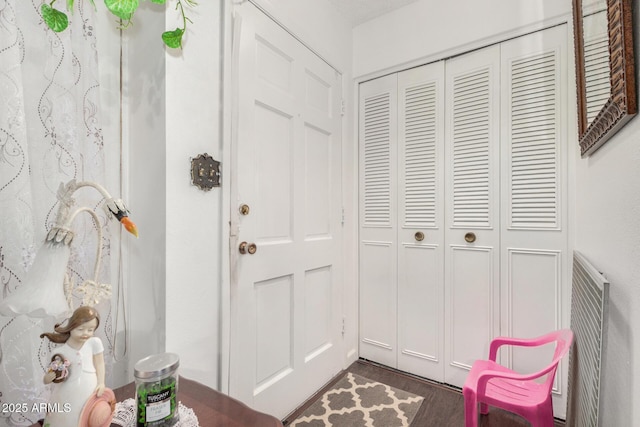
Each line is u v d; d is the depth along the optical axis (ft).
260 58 4.59
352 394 5.72
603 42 2.95
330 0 6.09
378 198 6.85
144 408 2.05
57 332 1.83
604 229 3.09
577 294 3.85
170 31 3.18
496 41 5.42
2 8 2.47
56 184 2.88
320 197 6.01
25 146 2.59
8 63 2.49
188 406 2.49
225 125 3.88
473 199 5.69
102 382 1.89
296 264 5.28
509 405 3.89
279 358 4.95
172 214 3.36
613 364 2.62
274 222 4.88
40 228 2.82
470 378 4.15
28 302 1.75
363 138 7.09
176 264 3.40
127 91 3.68
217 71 3.84
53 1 2.66
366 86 7.03
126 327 3.67
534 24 5.05
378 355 6.82
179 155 3.42
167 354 2.29
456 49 5.79
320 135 6.03
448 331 5.95
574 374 3.79
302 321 5.42
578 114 3.97
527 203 5.17
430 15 6.04
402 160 6.52
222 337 3.85
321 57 5.96
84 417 1.76
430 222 6.16
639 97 2.11
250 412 2.42
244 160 4.31
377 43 6.72
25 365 2.55
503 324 5.38
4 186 2.49
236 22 3.97
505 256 5.36
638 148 2.14
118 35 3.60
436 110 6.10
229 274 3.93
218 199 3.86
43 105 2.86
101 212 3.24
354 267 7.07
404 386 5.98
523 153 5.21
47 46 2.88
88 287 2.04
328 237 6.21
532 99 5.13
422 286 6.25
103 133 3.48
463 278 5.79
